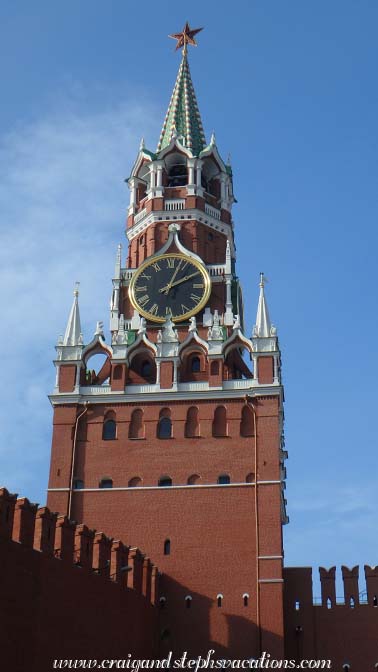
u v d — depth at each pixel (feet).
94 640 177.58
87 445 239.71
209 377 243.40
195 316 266.36
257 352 244.63
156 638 216.13
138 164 299.58
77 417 242.58
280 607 215.92
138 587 204.85
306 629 226.79
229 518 227.20
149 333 265.95
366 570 232.12
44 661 158.20
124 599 194.70
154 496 231.91
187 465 234.38
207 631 217.15
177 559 224.53
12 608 150.10
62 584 167.84
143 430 240.32
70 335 252.62
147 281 272.10
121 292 277.44
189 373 252.21
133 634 198.39
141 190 301.43
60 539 170.30
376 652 224.12
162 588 222.28
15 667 149.28
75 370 247.70
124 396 243.40
